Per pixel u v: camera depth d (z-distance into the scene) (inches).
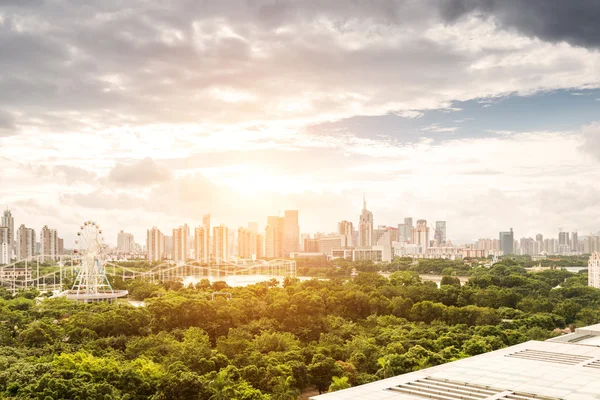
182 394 4653.1
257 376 5334.6
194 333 6899.6
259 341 6643.7
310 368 5625.0
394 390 3496.6
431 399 3319.4
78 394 4355.3
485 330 7406.5
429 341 6589.6
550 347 4677.7
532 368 3959.2
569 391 3356.3
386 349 6451.8
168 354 5949.8
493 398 3270.2
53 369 4896.7
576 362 4156.0
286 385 5162.4
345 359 6343.5
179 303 7805.1
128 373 4894.2
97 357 5600.4
